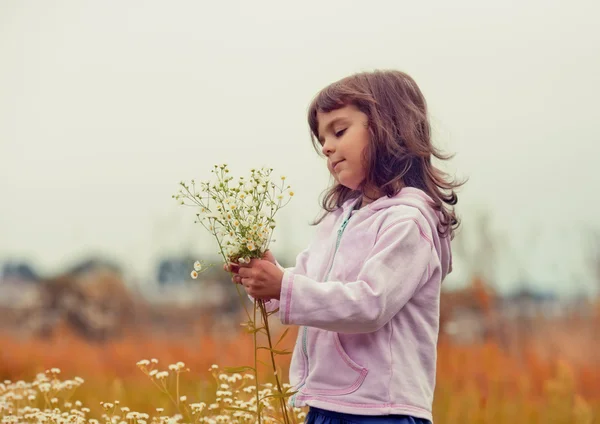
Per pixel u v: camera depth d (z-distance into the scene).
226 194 2.71
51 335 9.95
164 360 6.94
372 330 2.65
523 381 5.50
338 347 2.75
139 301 10.14
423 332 2.79
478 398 5.20
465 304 7.90
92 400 4.88
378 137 2.95
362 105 2.98
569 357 6.39
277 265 2.78
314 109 3.08
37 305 10.48
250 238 2.68
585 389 5.62
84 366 7.09
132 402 4.92
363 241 2.85
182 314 9.56
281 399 2.85
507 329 7.48
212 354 6.70
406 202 2.88
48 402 3.82
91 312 10.13
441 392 5.43
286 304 2.62
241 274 2.71
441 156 3.15
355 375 2.71
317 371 2.78
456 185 3.15
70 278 10.78
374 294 2.63
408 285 2.72
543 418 5.02
